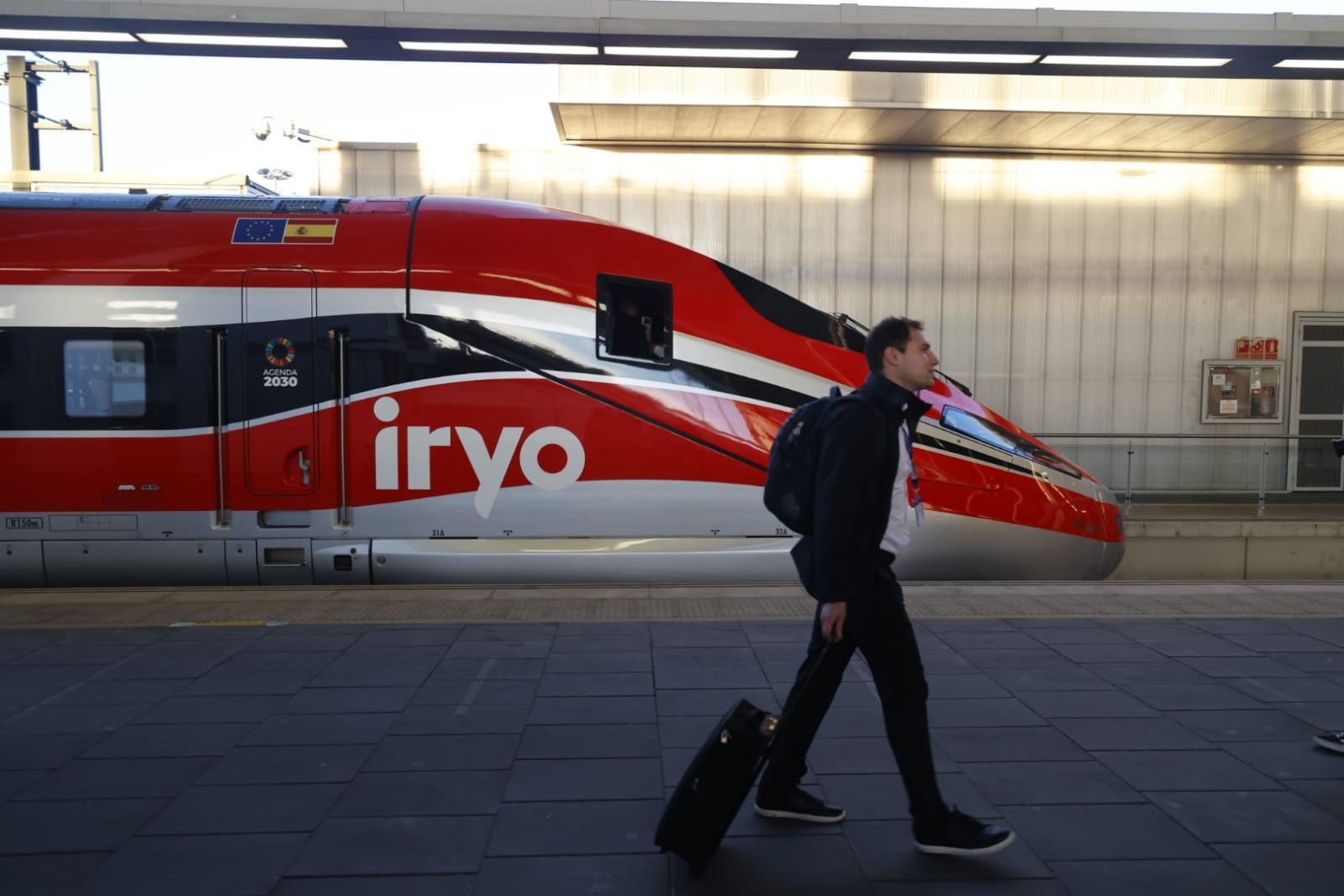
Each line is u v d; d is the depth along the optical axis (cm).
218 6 786
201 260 693
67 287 688
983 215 1332
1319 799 311
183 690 417
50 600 579
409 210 727
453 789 319
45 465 688
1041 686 420
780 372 721
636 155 1292
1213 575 1199
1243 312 1366
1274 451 1338
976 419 753
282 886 258
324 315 688
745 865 271
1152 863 271
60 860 271
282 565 695
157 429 688
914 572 737
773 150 1303
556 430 694
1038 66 941
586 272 704
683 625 524
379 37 845
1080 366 1352
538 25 827
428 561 691
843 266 1316
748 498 706
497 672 443
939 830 273
